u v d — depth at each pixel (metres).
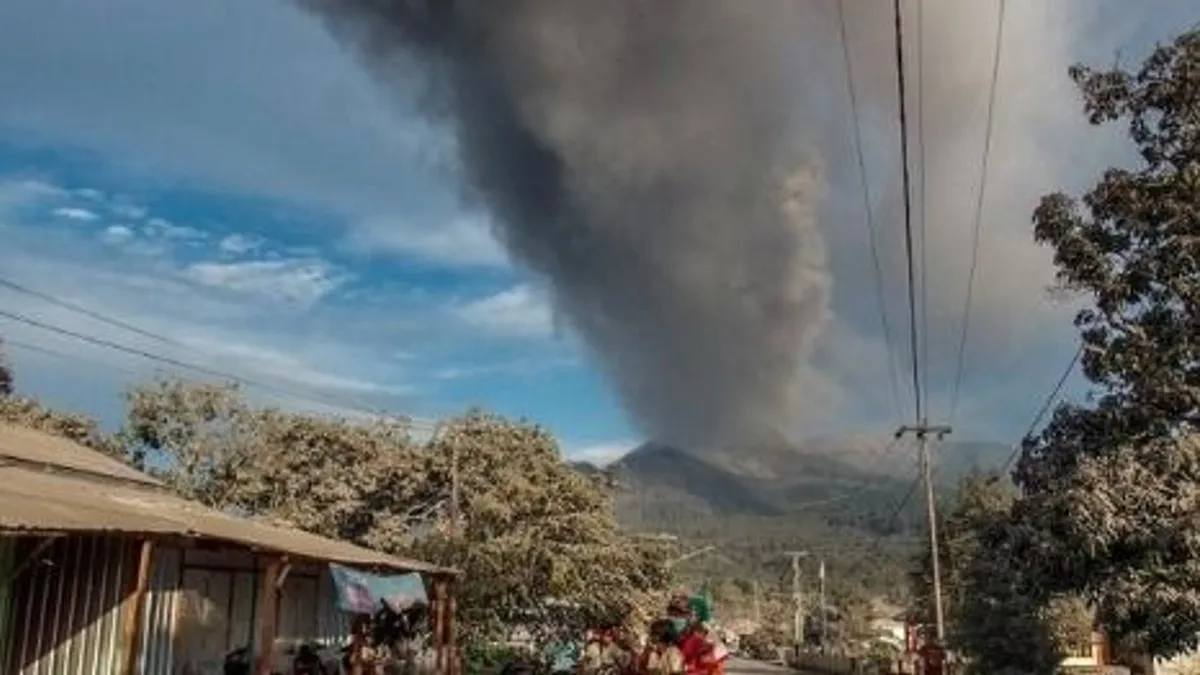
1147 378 16.83
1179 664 36.03
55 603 14.75
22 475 16.03
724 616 148.75
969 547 49.09
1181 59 17.30
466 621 35.56
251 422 41.44
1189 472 15.78
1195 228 16.81
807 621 123.38
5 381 36.69
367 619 23.95
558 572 36.59
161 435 40.16
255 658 20.09
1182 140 17.45
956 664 45.94
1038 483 17.80
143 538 13.57
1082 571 16.17
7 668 14.12
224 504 39.94
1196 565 15.20
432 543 37.09
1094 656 44.09
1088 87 17.98
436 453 41.34
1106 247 17.64
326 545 19.64
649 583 43.75
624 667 17.42
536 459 41.09
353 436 42.06
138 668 16.73
